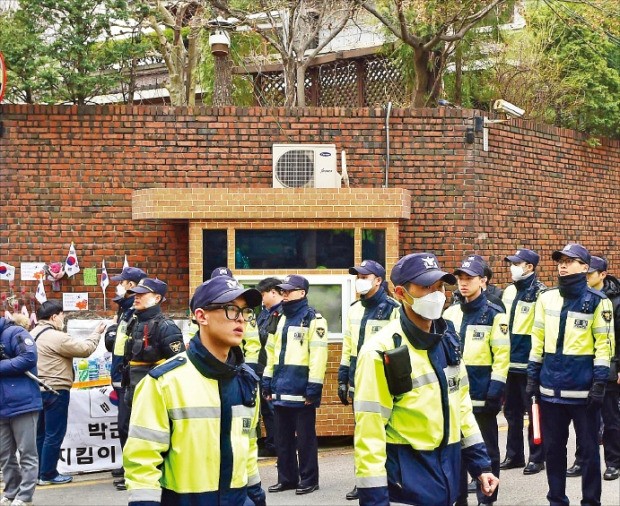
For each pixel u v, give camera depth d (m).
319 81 17.56
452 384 4.64
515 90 15.68
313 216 10.34
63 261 11.55
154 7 14.10
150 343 7.84
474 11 13.79
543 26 16.00
